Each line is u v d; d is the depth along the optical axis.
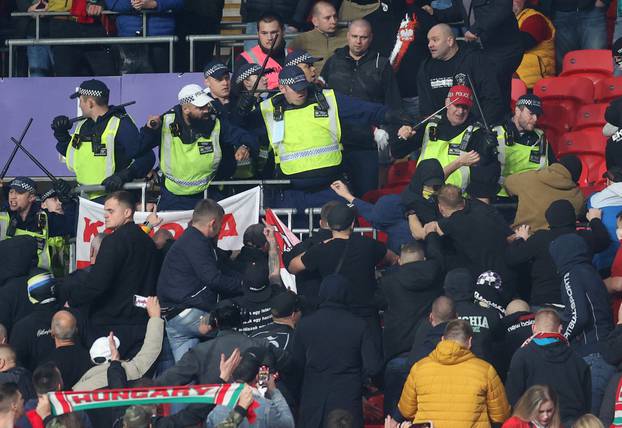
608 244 50.88
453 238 50.47
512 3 62.91
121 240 48.22
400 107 61.59
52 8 68.94
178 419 40.88
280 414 42.12
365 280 48.78
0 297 51.72
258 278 47.84
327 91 56.53
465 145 55.53
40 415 39.75
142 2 65.00
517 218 53.91
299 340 45.44
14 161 64.69
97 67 68.75
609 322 46.62
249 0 67.94
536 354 43.84
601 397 45.38
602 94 67.25
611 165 55.84
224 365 42.50
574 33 70.50
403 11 66.19
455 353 42.06
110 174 56.59
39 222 57.28
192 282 48.41
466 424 41.75
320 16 64.62
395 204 52.19
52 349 48.19
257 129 56.72
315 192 56.62
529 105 57.31
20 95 65.12
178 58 67.75
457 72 59.56
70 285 48.78
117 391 40.12
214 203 48.81
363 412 47.75
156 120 55.91
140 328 48.56
